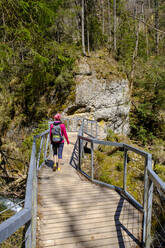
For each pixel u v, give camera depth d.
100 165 7.80
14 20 5.62
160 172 8.12
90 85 14.09
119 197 3.83
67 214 3.23
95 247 2.56
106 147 10.14
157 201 4.79
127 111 16.45
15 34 5.77
